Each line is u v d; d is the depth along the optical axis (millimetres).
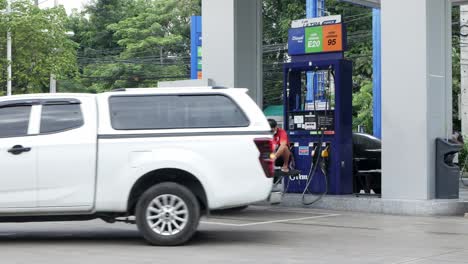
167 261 8930
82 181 10109
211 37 17344
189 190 10195
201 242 10625
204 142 10141
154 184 10289
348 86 16000
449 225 12703
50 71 37344
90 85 58719
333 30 15836
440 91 14703
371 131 39812
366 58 42219
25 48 36656
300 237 11211
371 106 39938
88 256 9336
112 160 10133
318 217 14039
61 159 10117
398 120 14562
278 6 48250
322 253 9586
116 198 10117
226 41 17094
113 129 10227
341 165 15805
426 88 14203
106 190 10133
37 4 43500
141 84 56969
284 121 16562
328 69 15945
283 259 9086
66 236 11406
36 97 10461
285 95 16547
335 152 15812
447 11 15219
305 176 16188
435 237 11195
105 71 56969
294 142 16391
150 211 10141
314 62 16062
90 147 10141
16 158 10078
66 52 38406
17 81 38188
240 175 10117
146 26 59031
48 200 10102
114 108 10383
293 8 46438
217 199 10078
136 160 10117
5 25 35344
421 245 10328
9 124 10289
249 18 17453
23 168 10078
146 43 56844
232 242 10633
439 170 14523
